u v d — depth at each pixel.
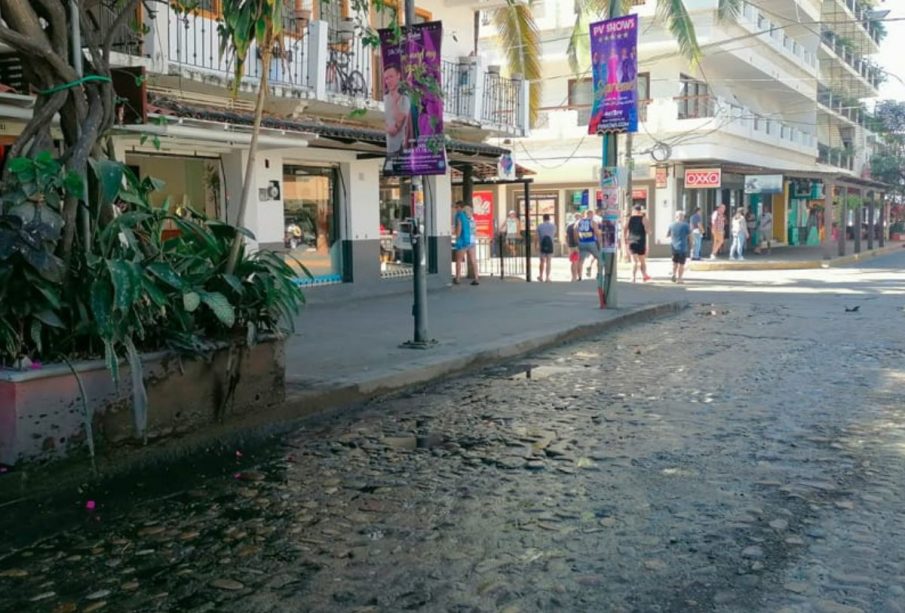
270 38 7.36
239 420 7.22
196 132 10.97
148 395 6.50
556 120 33.16
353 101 15.40
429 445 6.88
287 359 10.02
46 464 5.81
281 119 13.43
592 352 11.61
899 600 3.90
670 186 31.50
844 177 31.56
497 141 28.94
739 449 6.47
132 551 4.73
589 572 4.28
